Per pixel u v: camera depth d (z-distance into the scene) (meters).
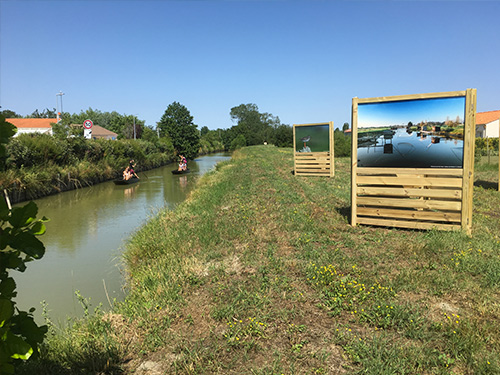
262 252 6.41
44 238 10.36
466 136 6.73
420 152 7.15
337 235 7.21
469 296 4.41
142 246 7.89
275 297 4.58
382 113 7.41
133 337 3.92
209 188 15.72
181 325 4.09
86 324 4.38
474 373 2.99
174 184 23.77
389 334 3.64
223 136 104.88
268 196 11.91
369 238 6.89
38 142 19.39
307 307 4.30
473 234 6.91
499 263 5.25
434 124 6.97
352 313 4.02
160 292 5.00
